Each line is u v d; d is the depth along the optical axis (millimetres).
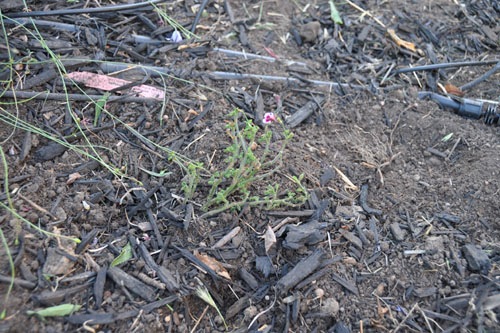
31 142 2322
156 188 2289
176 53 2959
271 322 2064
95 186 2246
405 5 3600
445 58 3283
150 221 2189
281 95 2877
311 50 3232
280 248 2215
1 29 2705
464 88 3111
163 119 2566
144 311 1934
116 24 2990
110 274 1992
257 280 2154
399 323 2062
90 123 2475
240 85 2859
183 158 2418
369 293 2143
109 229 2148
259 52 3125
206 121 2602
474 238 2332
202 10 3217
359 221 2357
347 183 2508
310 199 2375
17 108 2410
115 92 2631
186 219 2186
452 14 3570
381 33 3383
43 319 1812
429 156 2707
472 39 3410
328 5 3549
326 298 2105
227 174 2201
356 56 3223
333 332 2051
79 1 3020
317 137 2697
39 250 1977
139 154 2416
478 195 2488
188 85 2770
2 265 1898
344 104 2904
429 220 2402
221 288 2119
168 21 3076
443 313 2088
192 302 2057
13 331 1763
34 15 2799
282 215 2299
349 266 2209
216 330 2031
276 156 2449
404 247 2287
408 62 3232
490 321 2021
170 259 2100
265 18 3385
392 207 2449
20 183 2188
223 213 2250
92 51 2797
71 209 2145
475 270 2199
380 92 2988
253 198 2238
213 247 2158
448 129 2801
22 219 2033
